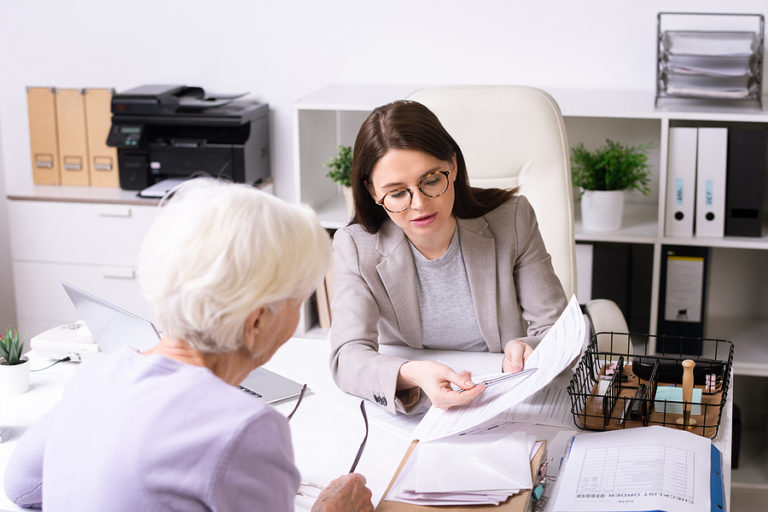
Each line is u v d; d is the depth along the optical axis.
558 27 2.93
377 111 1.50
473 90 2.06
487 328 1.68
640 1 2.85
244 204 0.94
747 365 2.66
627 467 1.17
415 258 1.67
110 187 3.22
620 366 1.47
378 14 3.05
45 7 3.27
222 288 0.91
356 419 1.44
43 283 3.11
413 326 1.69
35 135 3.23
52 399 1.56
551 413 1.39
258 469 0.91
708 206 2.60
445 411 1.35
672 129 2.56
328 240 1.02
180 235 0.92
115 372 1.00
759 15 2.64
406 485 1.17
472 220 1.69
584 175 2.73
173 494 0.89
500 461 1.20
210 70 3.23
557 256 2.05
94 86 3.32
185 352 0.99
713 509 1.07
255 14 3.13
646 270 2.99
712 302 3.03
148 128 3.06
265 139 3.21
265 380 1.60
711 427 1.30
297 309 1.01
